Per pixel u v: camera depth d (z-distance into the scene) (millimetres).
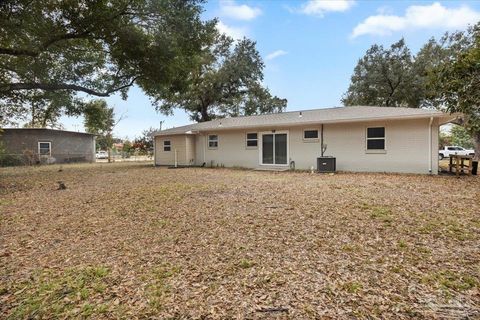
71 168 18922
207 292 2766
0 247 4137
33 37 10820
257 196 7191
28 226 5148
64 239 4426
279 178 11102
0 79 13766
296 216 5230
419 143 11742
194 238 4262
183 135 19078
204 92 28844
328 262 3311
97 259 3643
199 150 19047
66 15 10664
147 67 12977
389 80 24750
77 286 2963
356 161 13156
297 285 2818
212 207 6102
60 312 2531
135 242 4195
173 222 5102
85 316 2457
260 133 16109
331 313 2354
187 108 29188
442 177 10539
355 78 26859
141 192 8242
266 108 33219
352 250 3635
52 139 25797
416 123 11773
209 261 3459
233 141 17250
